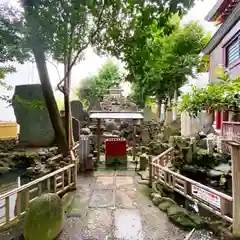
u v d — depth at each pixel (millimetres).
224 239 4152
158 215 5250
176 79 14961
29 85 12039
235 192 4000
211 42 11227
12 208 6199
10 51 6445
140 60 6312
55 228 4262
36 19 4043
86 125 14625
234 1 8719
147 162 9211
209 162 7863
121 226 4758
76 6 3918
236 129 6508
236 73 8617
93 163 9750
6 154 10078
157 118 17719
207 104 6391
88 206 5723
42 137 11852
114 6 4746
